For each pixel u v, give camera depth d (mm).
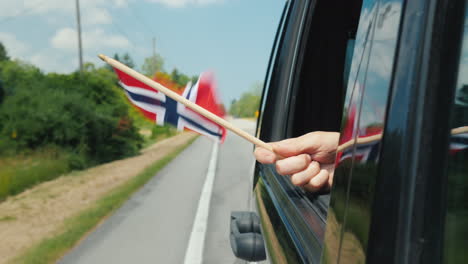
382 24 629
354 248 586
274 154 1130
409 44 551
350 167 651
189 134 41594
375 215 544
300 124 2053
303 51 1941
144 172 11906
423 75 536
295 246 1020
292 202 1282
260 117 2551
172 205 7570
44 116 14430
